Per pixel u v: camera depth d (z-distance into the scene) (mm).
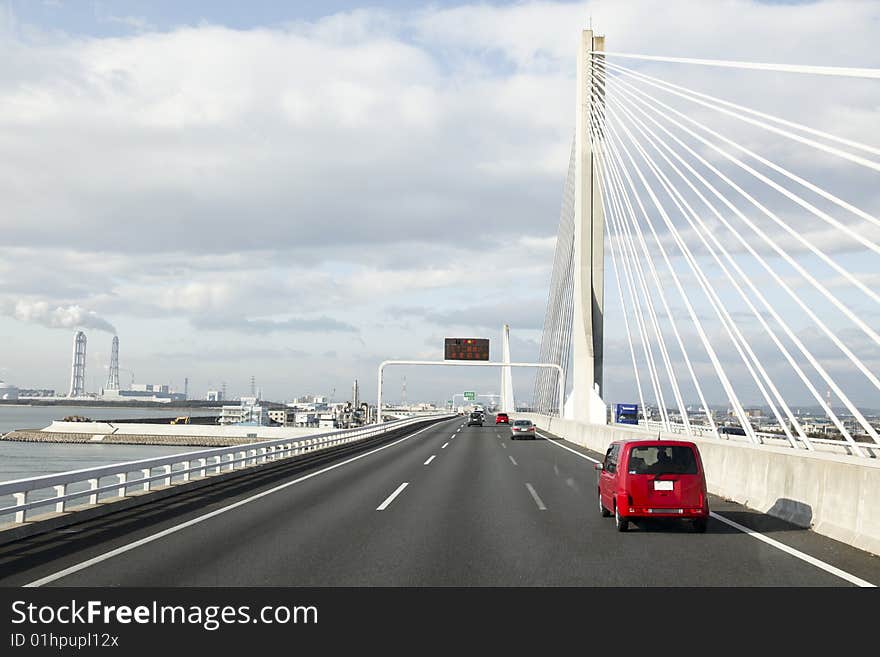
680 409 25297
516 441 42250
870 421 17656
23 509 10586
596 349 46562
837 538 10461
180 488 16172
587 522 12219
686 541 10414
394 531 11062
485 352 63469
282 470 22516
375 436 45094
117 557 9008
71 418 146500
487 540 10383
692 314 23203
